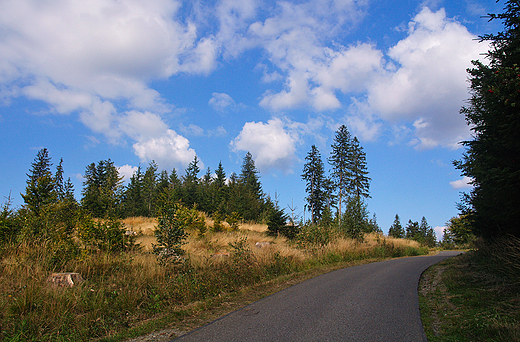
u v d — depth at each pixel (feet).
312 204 159.02
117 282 25.88
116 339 15.80
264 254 39.58
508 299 19.27
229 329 16.12
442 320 17.37
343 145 163.32
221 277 29.55
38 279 22.39
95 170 188.65
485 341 13.85
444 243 165.37
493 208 26.04
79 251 30.40
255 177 259.39
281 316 18.17
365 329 15.65
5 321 16.67
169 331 16.47
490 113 22.66
